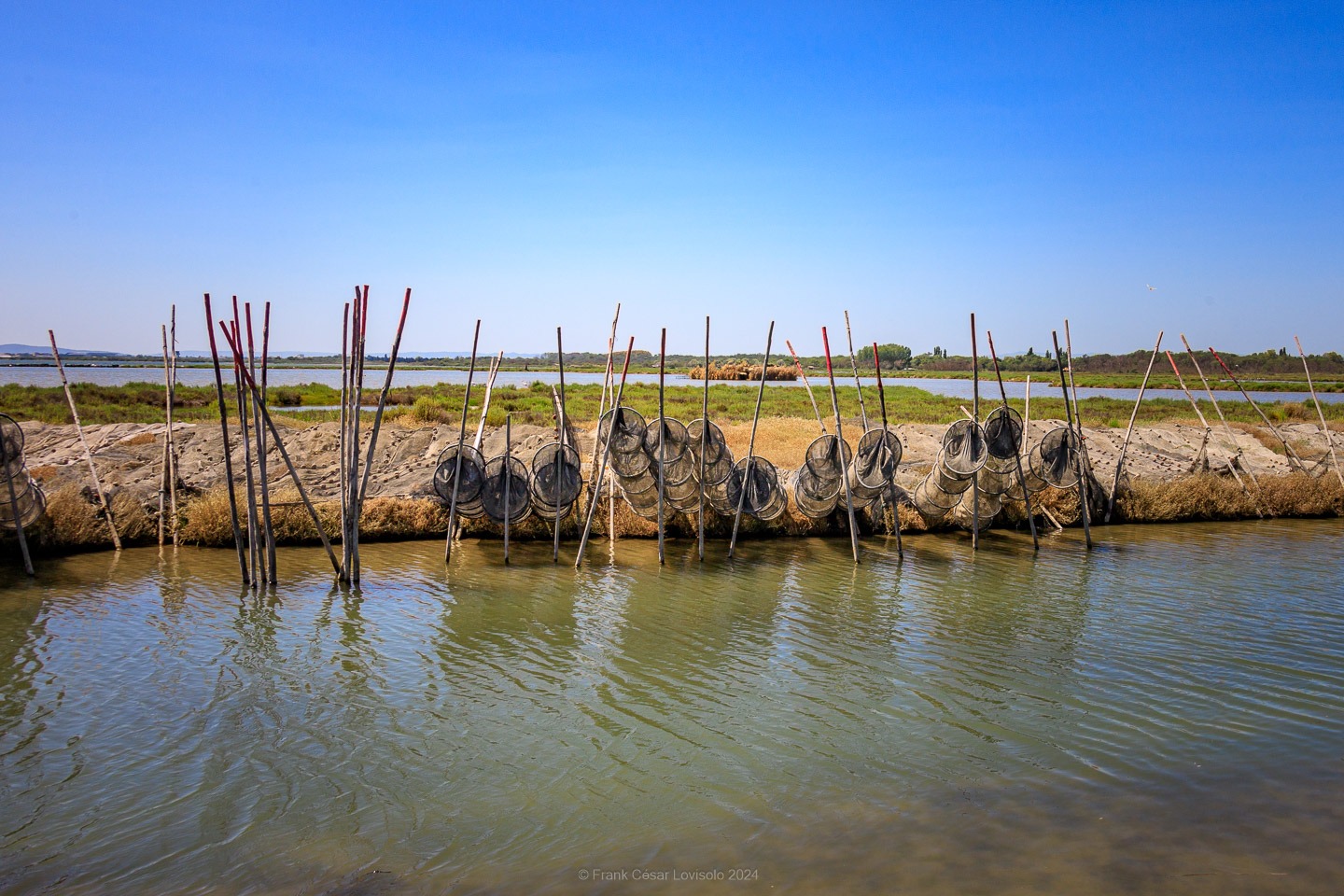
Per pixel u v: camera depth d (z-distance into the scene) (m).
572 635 13.00
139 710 10.11
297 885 6.85
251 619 13.45
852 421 35.91
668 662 11.91
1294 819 7.79
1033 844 7.37
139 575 15.75
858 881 6.82
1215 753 9.14
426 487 21.59
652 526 19.69
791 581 16.22
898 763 8.94
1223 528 21.92
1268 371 156.25
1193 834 7.53
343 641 12.55
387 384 15.47
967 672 11.55
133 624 13.08
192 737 9.44
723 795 8.25
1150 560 18.14
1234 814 7.88
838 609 14.46
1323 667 11.73
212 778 8.55
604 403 19.27
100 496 18.25
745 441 29.00
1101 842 7.40
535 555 18.02
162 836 7.54
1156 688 11.00
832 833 7.57
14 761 8.87
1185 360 168.62
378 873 7.00
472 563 17.23
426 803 8.12
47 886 6.82
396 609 14.06
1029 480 20.14
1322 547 19.52
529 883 6.86
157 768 8.75
